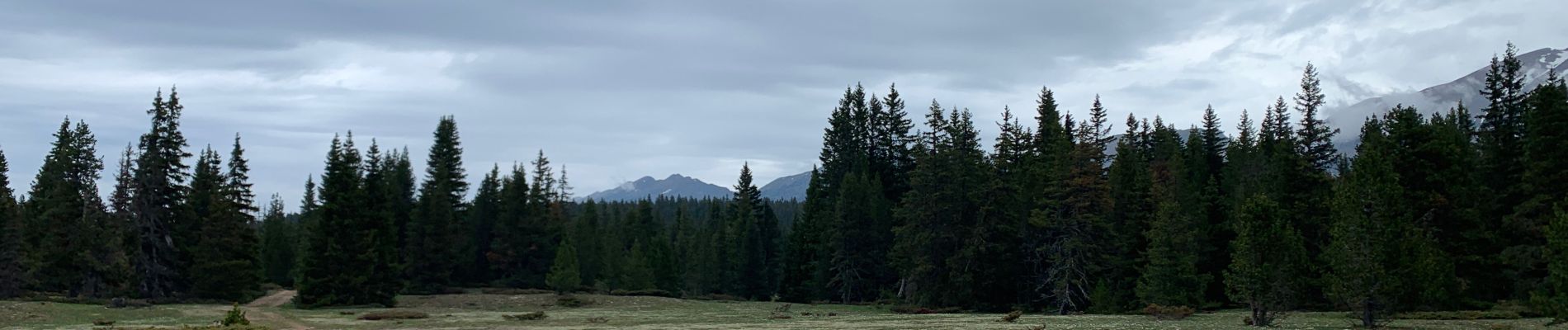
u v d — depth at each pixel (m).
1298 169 66.19
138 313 55.56
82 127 87.50
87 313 53.47
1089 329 42.72
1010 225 75.31
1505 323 40.69
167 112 74.81
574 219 138.75
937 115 92.50
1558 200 48.12
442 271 91.56
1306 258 40.91
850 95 110.44
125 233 71.69
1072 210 71.56
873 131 110.56
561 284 91.50
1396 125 55.31
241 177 83.31
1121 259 69.56
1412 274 39.69
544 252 104.94
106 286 71.75
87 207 80.38
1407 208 50.81
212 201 77.00
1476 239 52.16
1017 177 78.31
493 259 101.88
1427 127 53.72
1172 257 62.25
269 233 108.56
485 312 68.75
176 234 75.56
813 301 91.50
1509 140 58.62
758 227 107.81
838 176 105.75
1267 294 40.12
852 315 64.88
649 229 133.88
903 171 105.56
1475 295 51.94
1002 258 75.19
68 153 86.00
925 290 75.88
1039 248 74.94
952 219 75.81
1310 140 74.00
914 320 54.88
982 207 74.81
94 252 71.19
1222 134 105.44
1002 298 75.81
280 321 55.53
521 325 52.31
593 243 110.25
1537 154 50.19
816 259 97.31
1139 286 63.25
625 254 116.75
